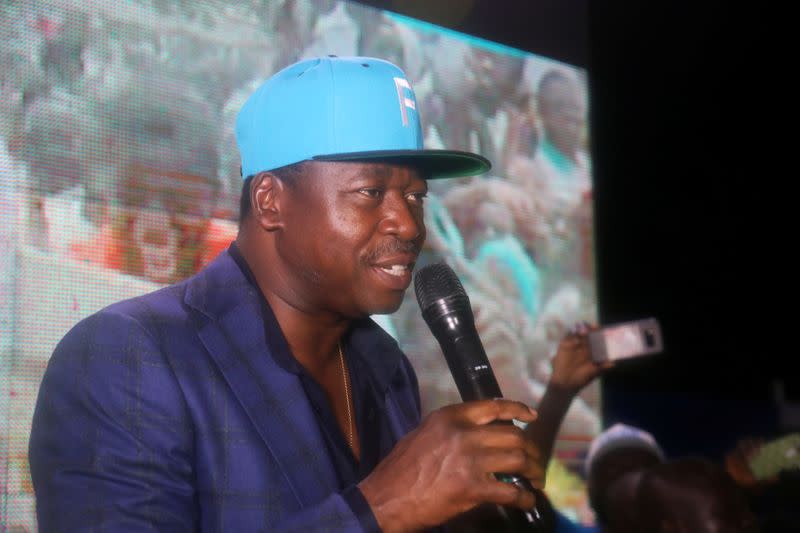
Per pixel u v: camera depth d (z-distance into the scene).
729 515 1.85
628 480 2.06
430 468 0.92
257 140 1.16
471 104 3.23
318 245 1.09
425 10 3.16
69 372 1.03
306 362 1.19
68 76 2.54
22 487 2.38
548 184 3.41
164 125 2.66
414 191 1.13
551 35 3.50
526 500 0.92
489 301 3.20
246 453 1.06
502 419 0.96
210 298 1.13
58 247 2.48
